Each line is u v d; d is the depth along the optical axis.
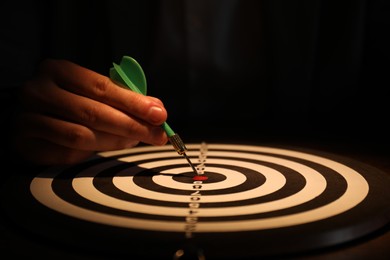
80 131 0.58
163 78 0.97
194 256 0.39
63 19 0.93
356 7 0.92
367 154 0.64
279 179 0.53
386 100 0.97
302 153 0.62
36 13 0.95
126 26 0.96
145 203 0.47
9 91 0.73
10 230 0.44
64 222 0.43
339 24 0.94
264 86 1.00
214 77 0.97
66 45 0.94
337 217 0.44
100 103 0.58
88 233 0.41
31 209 0.46
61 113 0.58
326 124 0.86
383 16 0.96
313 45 0.93
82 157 0.60
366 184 0.51
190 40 0.95
